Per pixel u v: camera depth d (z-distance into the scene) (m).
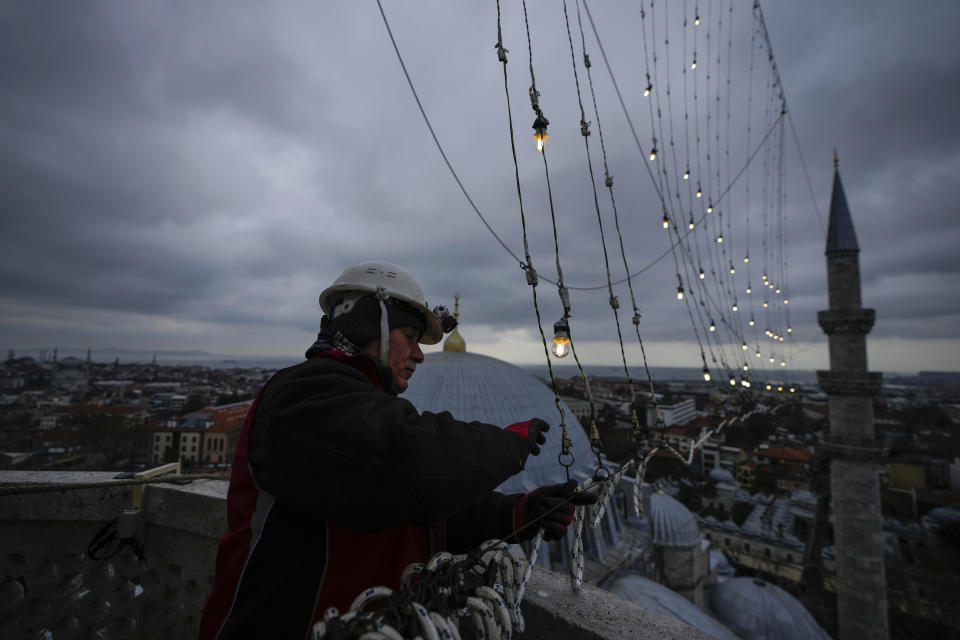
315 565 1.02
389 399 1.02
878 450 25.22
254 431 1.09
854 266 27.86
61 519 2.76
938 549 54.47
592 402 1.54
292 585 1.00
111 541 2.72
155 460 89.19
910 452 94.19
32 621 2.73
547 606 1.58
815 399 145.25
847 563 25.64
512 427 1.25
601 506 1.55
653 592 20.58
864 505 25.44
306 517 1.06
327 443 0.90
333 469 0.89
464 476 0.90
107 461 88.12
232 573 1.05
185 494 2.75
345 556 1.06
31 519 2.78
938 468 77.50
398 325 1.32
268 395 1.11
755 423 104.44
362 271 1.39
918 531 59.53
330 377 1.05
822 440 27.89
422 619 0.83
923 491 68.06
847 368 27.41
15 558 2.79
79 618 2.78
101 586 2.85
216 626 1.04
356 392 1.01
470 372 25.52
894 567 50.97
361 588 1.06
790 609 28.31
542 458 22.95
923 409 139.62
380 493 0.86
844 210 29.02
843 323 27.47
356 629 0.80
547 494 1.29
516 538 1.27
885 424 127.62
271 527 1.05
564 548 22.19
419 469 0.86
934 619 40.22
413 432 0.90
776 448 86.44
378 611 0.85
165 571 2.82
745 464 79.75
